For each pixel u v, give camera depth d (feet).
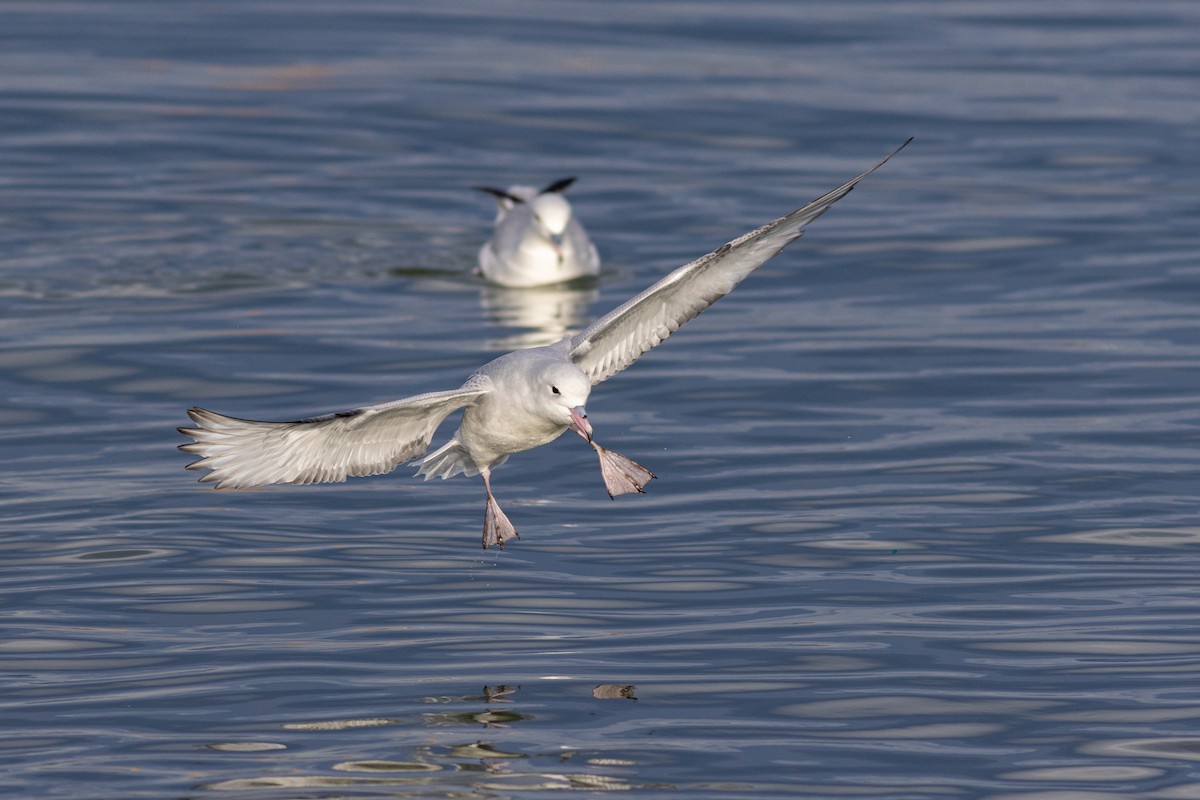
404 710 33.50
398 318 63.36
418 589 40.11
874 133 90.53
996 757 31.60
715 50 108.27
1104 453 48.98
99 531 43.37
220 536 43.29
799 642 36.96
